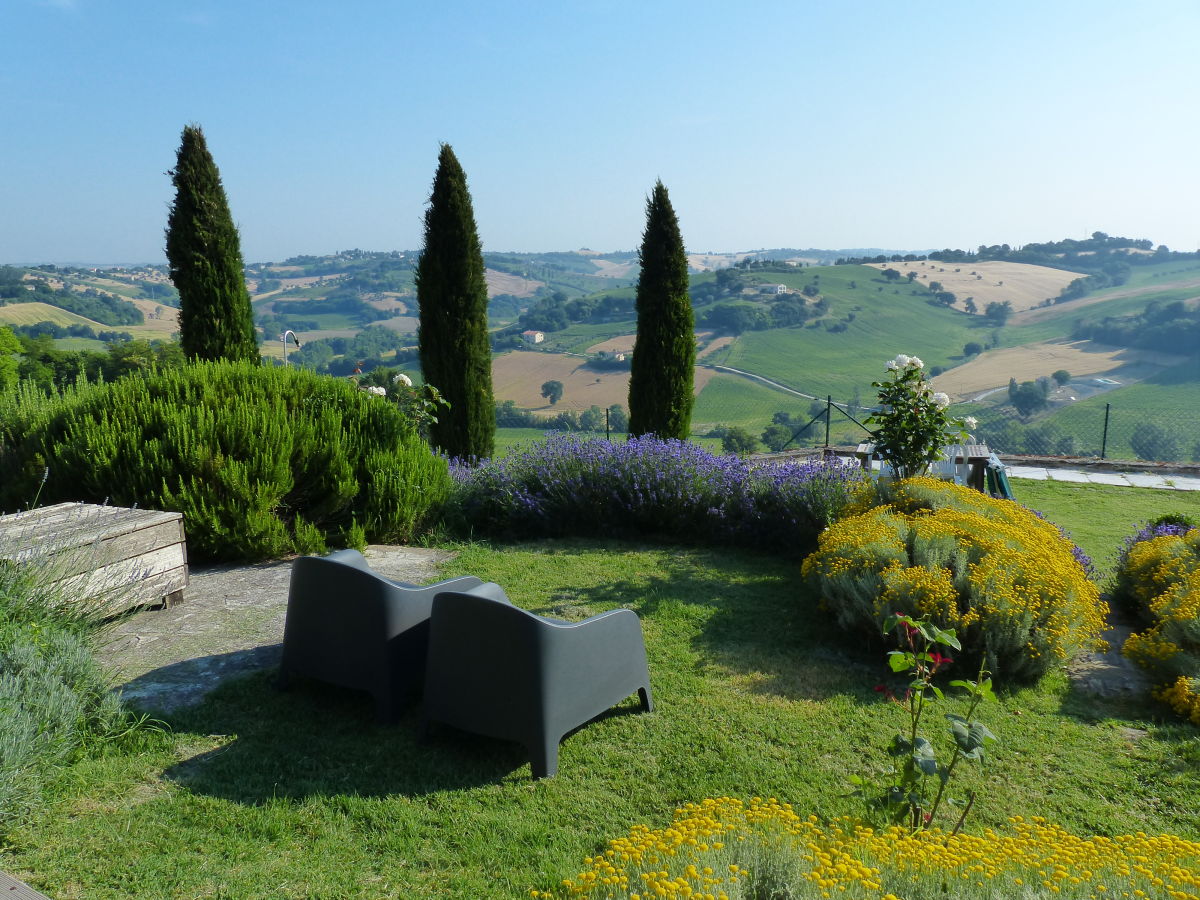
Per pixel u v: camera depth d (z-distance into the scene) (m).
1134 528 9.94
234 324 9.65
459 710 3.70
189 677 4.40
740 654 5.18
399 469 7.56
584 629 3.79
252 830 3.07
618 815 3.32
